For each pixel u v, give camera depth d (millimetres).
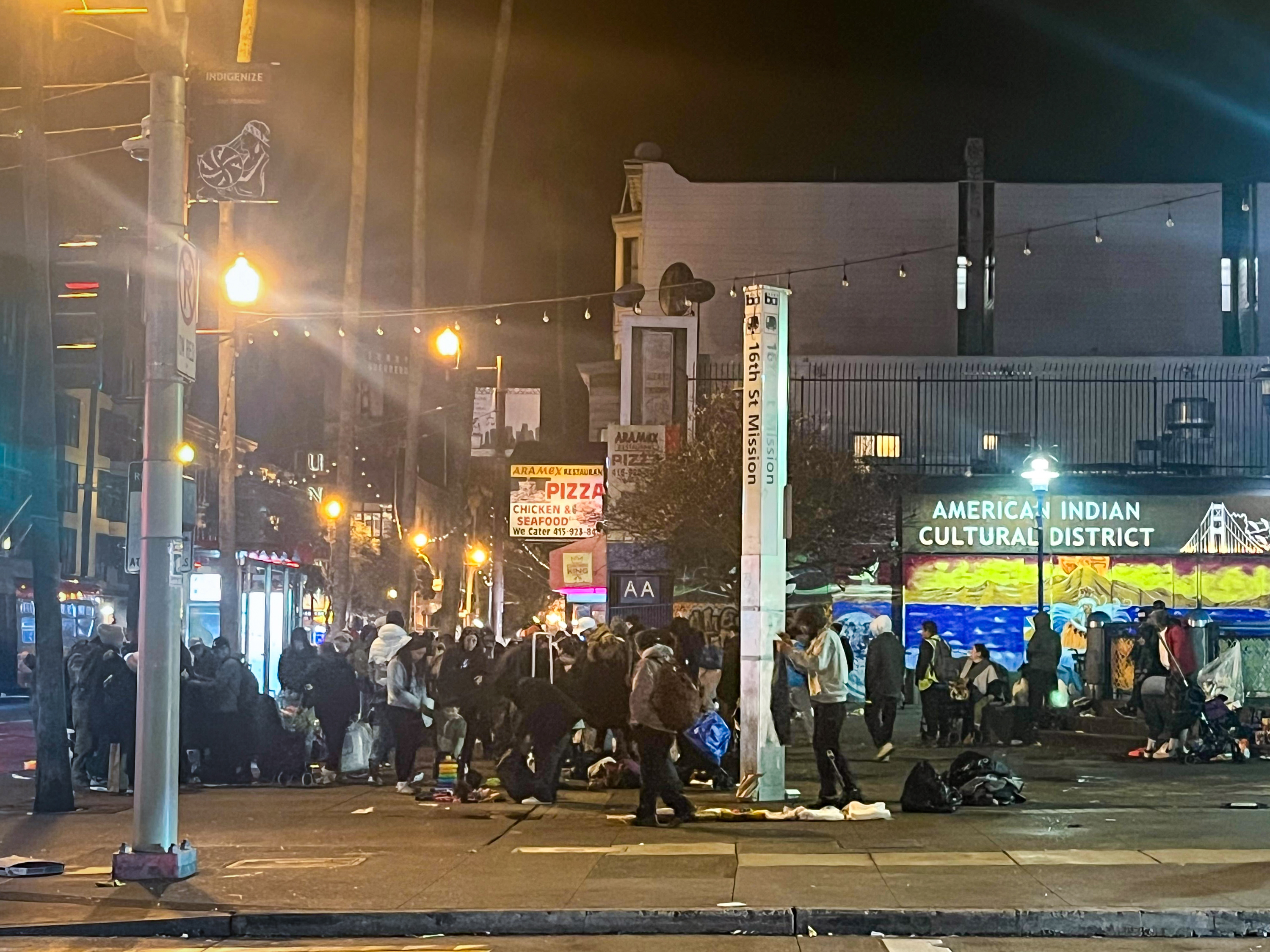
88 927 9938
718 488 27859
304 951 9469
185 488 12133
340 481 32562
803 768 20156
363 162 33094
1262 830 13641
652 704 14328
